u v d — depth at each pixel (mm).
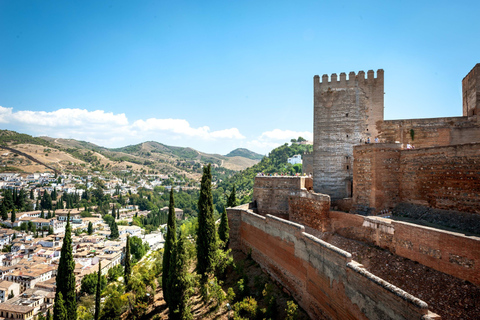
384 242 24172
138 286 49812
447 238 19016
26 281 109688
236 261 39875
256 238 37531
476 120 34906
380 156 30109
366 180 31047
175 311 33531
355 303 19297
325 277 23031
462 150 23625
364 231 26562
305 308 26016
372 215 29734
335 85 42812
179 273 34531
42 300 97562
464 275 17938
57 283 45656
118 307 48094
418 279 20109
